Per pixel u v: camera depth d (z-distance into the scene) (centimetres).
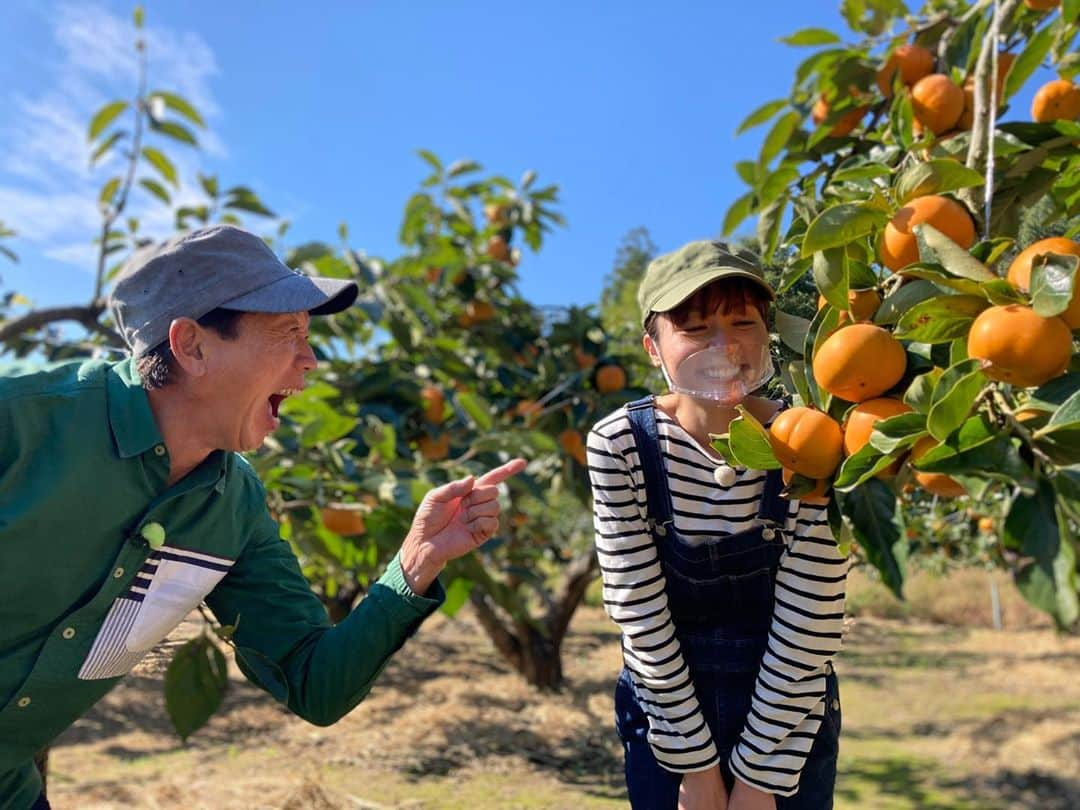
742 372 134
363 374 405
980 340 91
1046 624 1319
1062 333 88
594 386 476
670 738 143
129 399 132
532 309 532
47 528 125
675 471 143
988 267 108
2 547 122
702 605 148
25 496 123
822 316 114
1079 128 145
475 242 561
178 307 129
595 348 480
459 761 498
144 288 131
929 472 93
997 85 168
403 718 607
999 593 1427
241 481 156
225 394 133
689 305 134
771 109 205
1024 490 88
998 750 555
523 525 668
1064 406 88
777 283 154
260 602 161
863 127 200
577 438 441
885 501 108
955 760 539
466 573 329
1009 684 828
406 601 148
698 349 134
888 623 1361
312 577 391
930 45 189
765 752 139
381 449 311
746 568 144
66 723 144
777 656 139
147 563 140
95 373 135
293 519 302
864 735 622
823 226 113
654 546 147
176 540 141
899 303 108
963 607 1378
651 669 143
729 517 142
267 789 423
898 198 117
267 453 309
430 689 750
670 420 147
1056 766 512
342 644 150
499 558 448
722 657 147
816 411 108
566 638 1183
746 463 107
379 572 321
